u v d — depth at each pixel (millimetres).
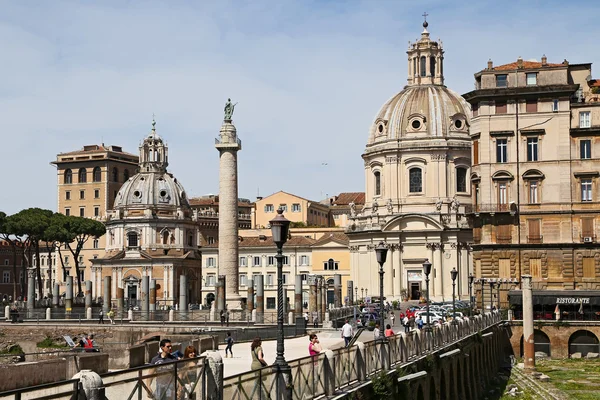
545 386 74312
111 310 108688
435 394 48906
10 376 36969
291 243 162000
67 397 18625
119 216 184500
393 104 145500
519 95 99500
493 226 99750
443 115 141125
